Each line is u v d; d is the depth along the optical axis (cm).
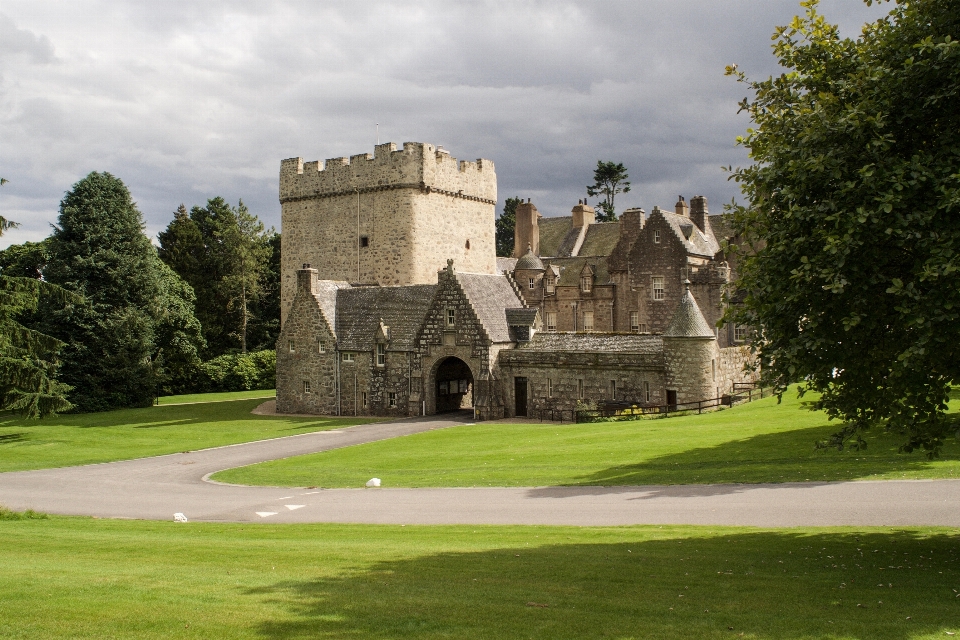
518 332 5738
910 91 1662
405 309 6162
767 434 3528
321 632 1250
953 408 3462
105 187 7569
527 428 4706
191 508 2939
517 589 1509
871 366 1769
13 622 1273
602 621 1310
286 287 7369
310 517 2627
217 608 1370
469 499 2795
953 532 1953
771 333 1800
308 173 7225
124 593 1457
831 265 1617
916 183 1559
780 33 2014
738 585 1526
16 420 6384
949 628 1255
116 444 4984
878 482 2528
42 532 2319
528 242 10356
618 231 9844
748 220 1967
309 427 5494
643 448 3481
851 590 1481
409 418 5781
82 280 7356
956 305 1502
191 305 9138
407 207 6694
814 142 1750
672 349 4900
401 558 1817
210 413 6644
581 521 2331
